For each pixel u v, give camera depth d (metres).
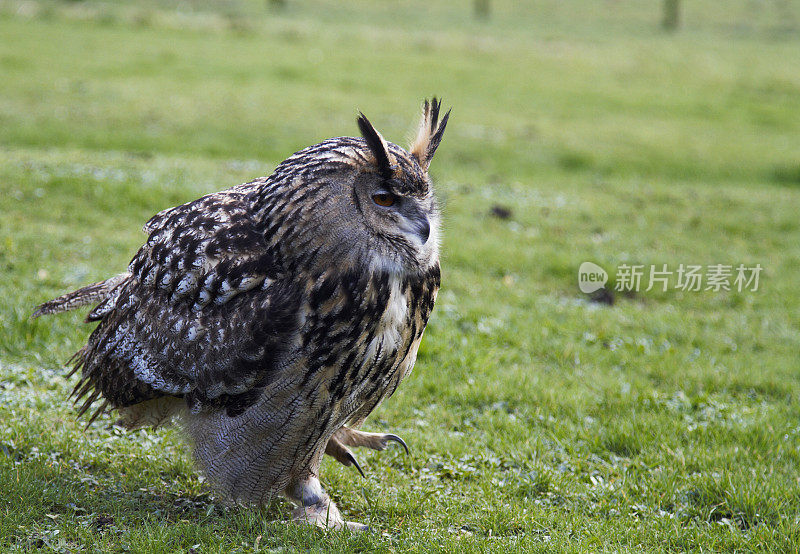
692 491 9.10
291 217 6.92
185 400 7.69
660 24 93.88
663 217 23.55
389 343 7.34
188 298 7.32
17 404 9.63
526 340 13.39
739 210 24.97
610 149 33.59
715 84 51.19
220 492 7.78
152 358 7.54
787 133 39.50
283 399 7.18
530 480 9.13
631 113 41.66
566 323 14.61
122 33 48.56
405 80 44.03
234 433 7.41
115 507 7.73
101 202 18.30
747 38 84.44
